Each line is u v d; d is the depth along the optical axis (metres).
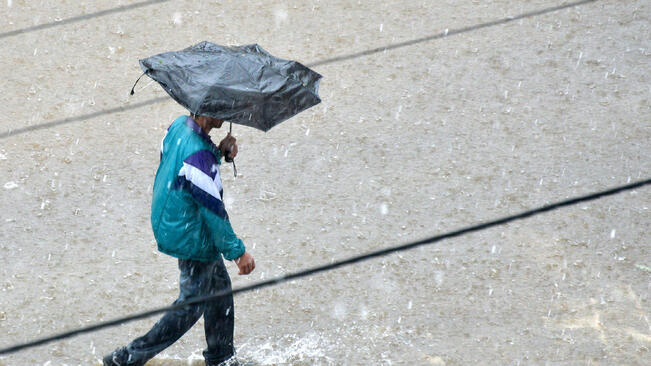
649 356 17.84
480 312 19.31
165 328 16.30
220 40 31.91
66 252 21.39
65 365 17.70
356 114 27.72
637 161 24.94
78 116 27.45
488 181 24.30
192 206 15.48
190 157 15.20
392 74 29.91
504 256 21.19
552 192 23.70
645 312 19.19
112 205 23.30
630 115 27.19
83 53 31.17
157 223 15.70
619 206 22.98
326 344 18.39
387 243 21.81
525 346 18.22
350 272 20.72
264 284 17.34
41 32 32.50
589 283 20.17
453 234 20.03
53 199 23.45
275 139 26.47
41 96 28.47
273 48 31.38
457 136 26.48
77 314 19.28
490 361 17.78
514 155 25.47
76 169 24.80
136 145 26.05
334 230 22.36
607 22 32.75
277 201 23.58
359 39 32.12
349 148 25.98
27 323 18.92
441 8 34.31
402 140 26.34
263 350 18.19
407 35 32.34
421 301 19.70
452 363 17.77
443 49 31.34
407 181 24.39
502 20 33.19
